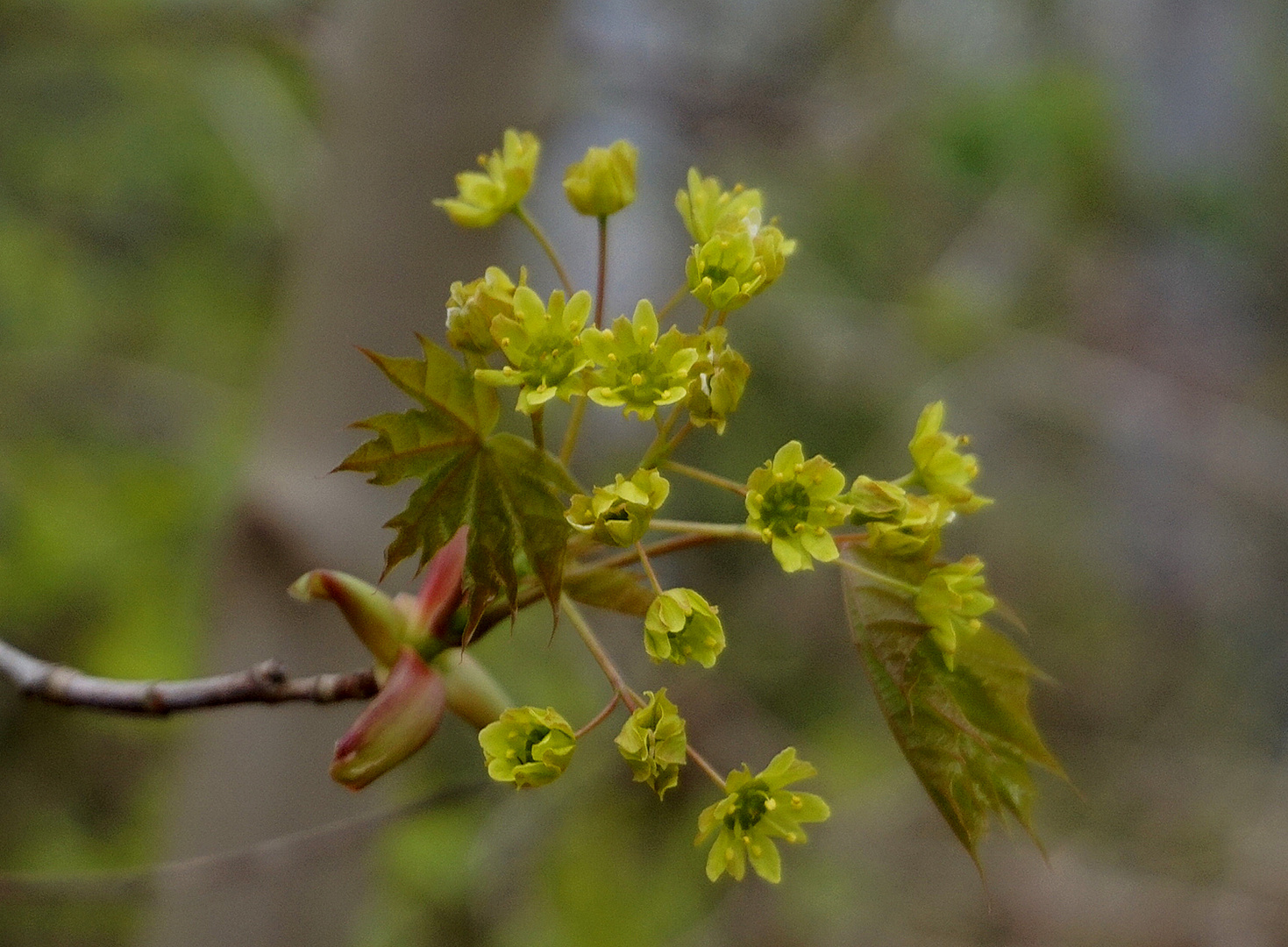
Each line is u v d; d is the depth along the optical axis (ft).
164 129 19.95
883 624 5.22
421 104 10.36
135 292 21.18
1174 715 25.58
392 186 10.34
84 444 19.48
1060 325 24.49
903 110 19.17
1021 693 5.51
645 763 4.73
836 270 21.01
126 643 16.26
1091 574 26.99
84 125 20.35
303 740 10.54
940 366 21.16
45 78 19.81
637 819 19.40
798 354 21.48
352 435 10.27
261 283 21.40
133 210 21.62
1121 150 18.16
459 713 5.57
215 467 16.67
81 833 18.06
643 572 5.35
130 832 17.92
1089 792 22.54
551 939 17.20
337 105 10.71
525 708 4.91
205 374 20.68
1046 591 26.78
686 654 4.82
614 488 4.81
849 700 22.33
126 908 17.11
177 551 16.76
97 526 16.56
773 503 5.07
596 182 5.71
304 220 11.68
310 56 10.90
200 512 16.61
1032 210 19.77
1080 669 25.93
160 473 17.74
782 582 22.66
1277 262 24.72
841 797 20.58
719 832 4.99
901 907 19.25
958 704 5.48
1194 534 26.96
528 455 5.06
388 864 15.70
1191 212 19.47
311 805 10.60
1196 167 19.70
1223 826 21.03
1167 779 22.75
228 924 10.59
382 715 5.23
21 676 6.14
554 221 20.76
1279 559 27.50
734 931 18.42
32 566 16.34
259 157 15.14
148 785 18.40
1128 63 21.26
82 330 20.48
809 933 18.51
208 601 15.39
